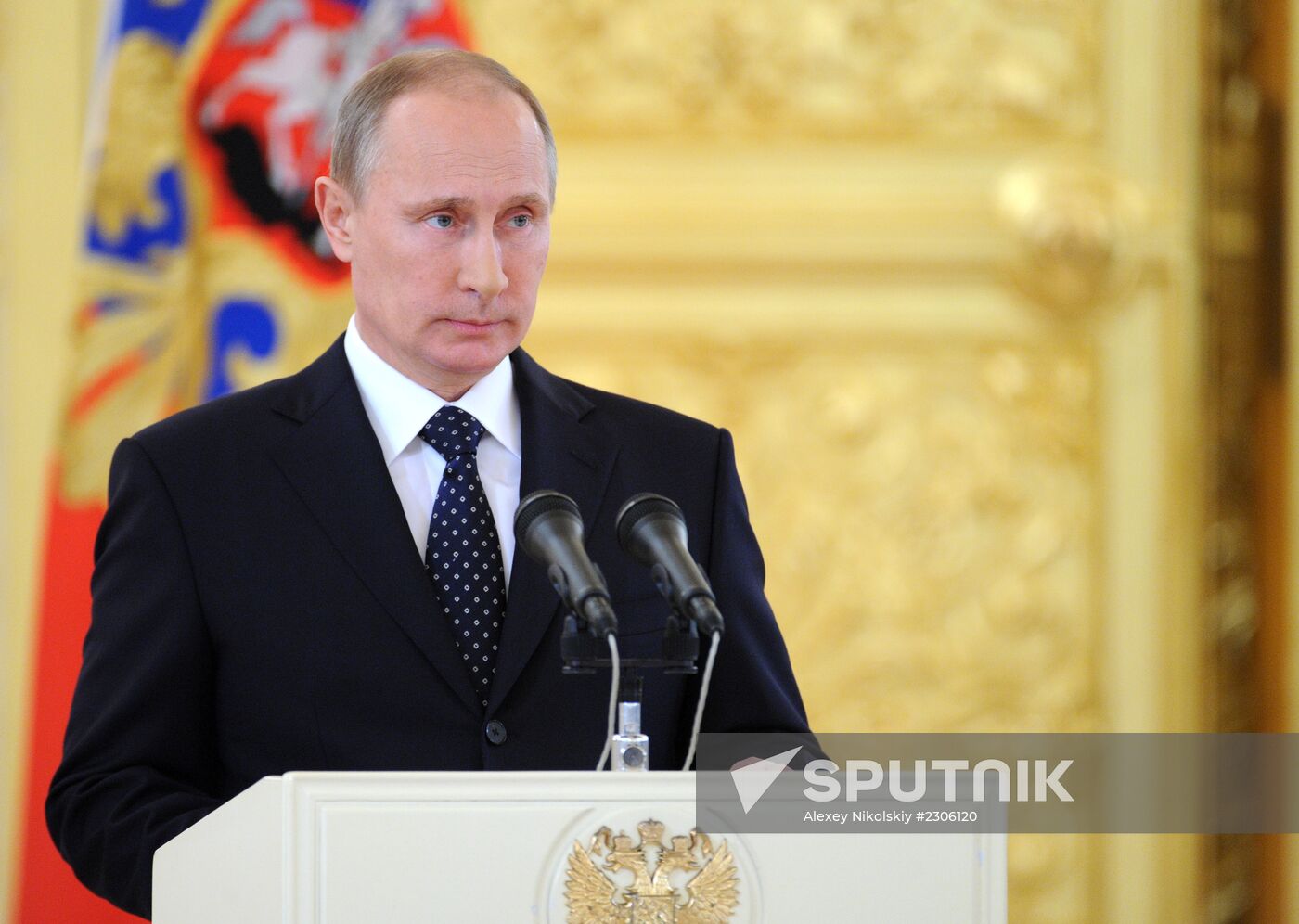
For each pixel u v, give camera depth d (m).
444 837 5.29
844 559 16.75
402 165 7.08
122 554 7.27
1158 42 16.86
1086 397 16.91
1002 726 16.80
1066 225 16.58
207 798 6.73
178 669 7.07
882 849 5.41
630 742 5.75
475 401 7.73
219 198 12.51
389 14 12.68
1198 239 16.91
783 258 16.61
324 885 5.26
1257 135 17.00
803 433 16.69
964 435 16.81
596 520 7.66
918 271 16.72
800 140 16.69
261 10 12.59
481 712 7.13
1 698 15.38
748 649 7.69
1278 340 16.94
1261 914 16.77
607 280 16.52
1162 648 16.89
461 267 7.10
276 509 7.33
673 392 16.55
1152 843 16.75
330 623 7.14
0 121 15.75
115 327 12.23
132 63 12.41
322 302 12.52
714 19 16.66
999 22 16.84
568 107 16.56
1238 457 17.06
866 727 16.72
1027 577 16.86
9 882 15.02
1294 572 16.83
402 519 7.34
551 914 5.28
